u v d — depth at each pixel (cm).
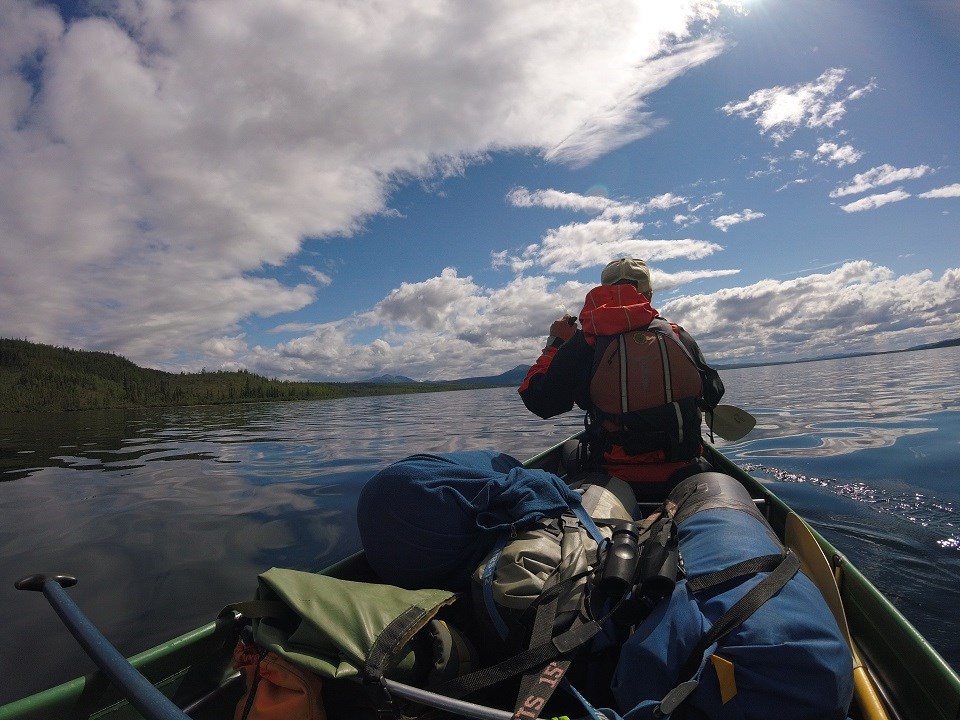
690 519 158
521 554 145
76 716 130
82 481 713
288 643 133
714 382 244
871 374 2630
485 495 168
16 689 233
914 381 1936
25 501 601
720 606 112
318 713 123
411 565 166
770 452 705
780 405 1378
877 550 339
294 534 445
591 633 122
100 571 373
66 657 259
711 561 129
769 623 105
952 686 123
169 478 716
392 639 124
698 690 103
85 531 473
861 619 177
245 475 724
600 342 228
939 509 415
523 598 135
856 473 548
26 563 396
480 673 123
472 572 163
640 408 221
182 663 151
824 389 1847
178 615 301
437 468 173
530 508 163
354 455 905
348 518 486
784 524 240
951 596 275
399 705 123
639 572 129
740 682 101
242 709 133
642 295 246
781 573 118
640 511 220
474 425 1452
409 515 164
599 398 229
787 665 100
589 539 156
